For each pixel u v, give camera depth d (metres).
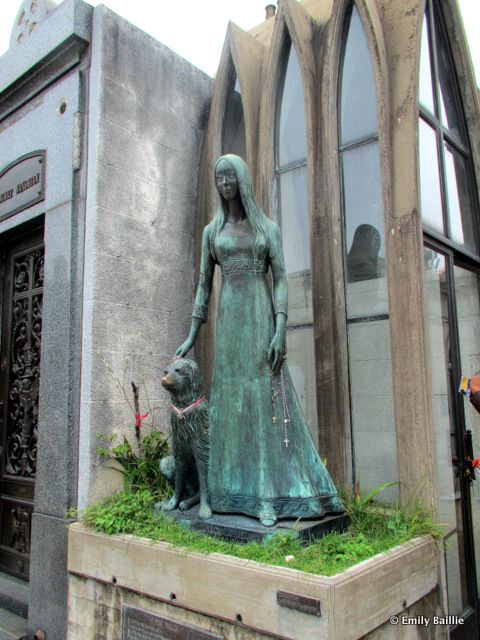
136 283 4.48
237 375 3.38
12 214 5.03
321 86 4.23
